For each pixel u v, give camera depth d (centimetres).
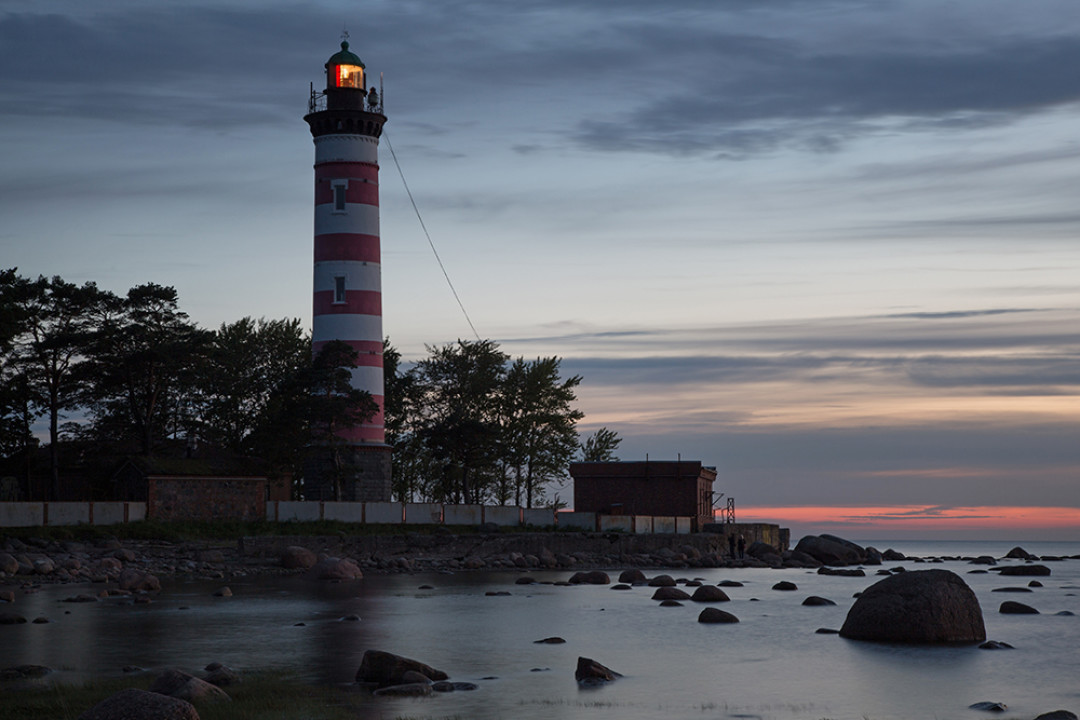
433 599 5038
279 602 4744
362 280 8638
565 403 11194
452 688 2561
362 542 7706
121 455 8656
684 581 6512
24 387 8256
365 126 8719
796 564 8975
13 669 2681
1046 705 2481
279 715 2145
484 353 11056
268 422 8750
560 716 2292
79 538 6931
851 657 3150
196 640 3375
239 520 7775
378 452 8544
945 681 2769
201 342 8700
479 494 10944
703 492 10056
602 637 3662
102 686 2433
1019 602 4969
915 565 10038
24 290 8206
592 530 9038
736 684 2727
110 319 8600
